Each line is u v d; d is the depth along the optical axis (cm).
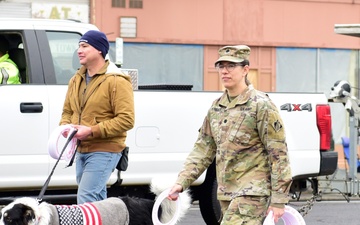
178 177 810
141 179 1227
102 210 815
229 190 777
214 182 1258
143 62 2753
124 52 2731
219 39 2811
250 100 770
